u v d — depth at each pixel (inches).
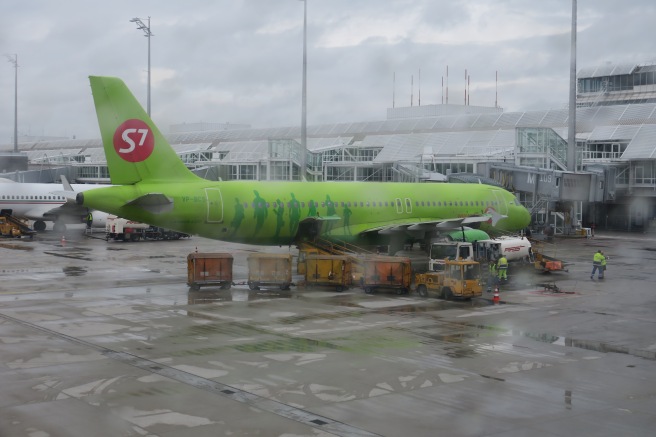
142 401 697.0
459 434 614.2
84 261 1964.8
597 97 4768.7
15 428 617.6
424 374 807.7
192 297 1349.7
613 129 3563.0
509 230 2206.0
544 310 1252.5
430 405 693.3
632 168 3341.5
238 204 1616.6
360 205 1836.9
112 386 746.8
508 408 687.1
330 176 3683.6
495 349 940.6
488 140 3772.1
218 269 1449.3
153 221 1530.5
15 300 1290.6
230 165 3814.0
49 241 2640.3
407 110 5191.9
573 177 2844.5
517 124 3880.4
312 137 4586.6
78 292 1395.2
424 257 2106.3
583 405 699.4
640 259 2165.4
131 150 1514.5
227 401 700.7
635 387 765.3
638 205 3538.4
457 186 2100.1
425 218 1974.7
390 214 1897.1
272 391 735.7
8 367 818.2
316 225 1744.6
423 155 3393.2
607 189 3070.9
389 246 1916.8
